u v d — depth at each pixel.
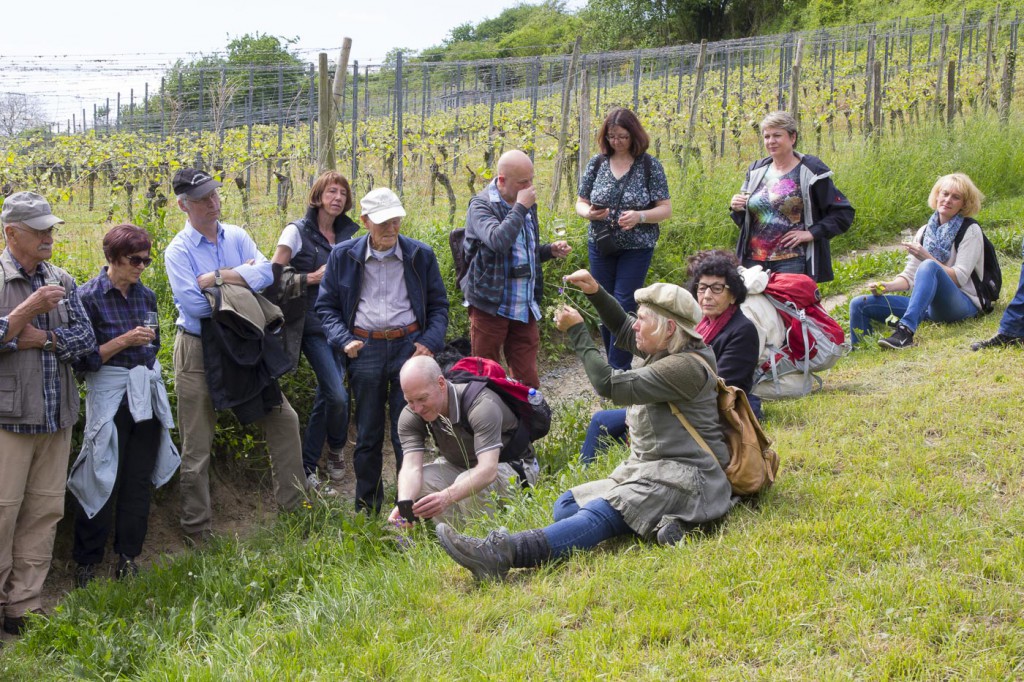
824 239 6.36
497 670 3.20
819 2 49.50
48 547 4.66
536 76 17.61
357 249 5.23
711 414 4.05
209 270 5.16
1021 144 14.12
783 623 3.21
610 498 3.99
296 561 4.71
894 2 45.47
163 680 3.59
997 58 22.64
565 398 7.68
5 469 4.40
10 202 4.39
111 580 4.82
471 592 3.88
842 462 4.61
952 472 4.33
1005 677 2.82
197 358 5.13
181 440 5.67
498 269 5.80
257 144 16.61
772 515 4.04
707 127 19.02
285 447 5.48
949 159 13.30
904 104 18.67
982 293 6.90
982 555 3.54
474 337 5.95
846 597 3.34
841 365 6.47
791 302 5.85
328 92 7.86
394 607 3.87
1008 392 5.25
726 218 10.59
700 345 4.02
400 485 4.70
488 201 5.75
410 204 10.09
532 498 4.76
